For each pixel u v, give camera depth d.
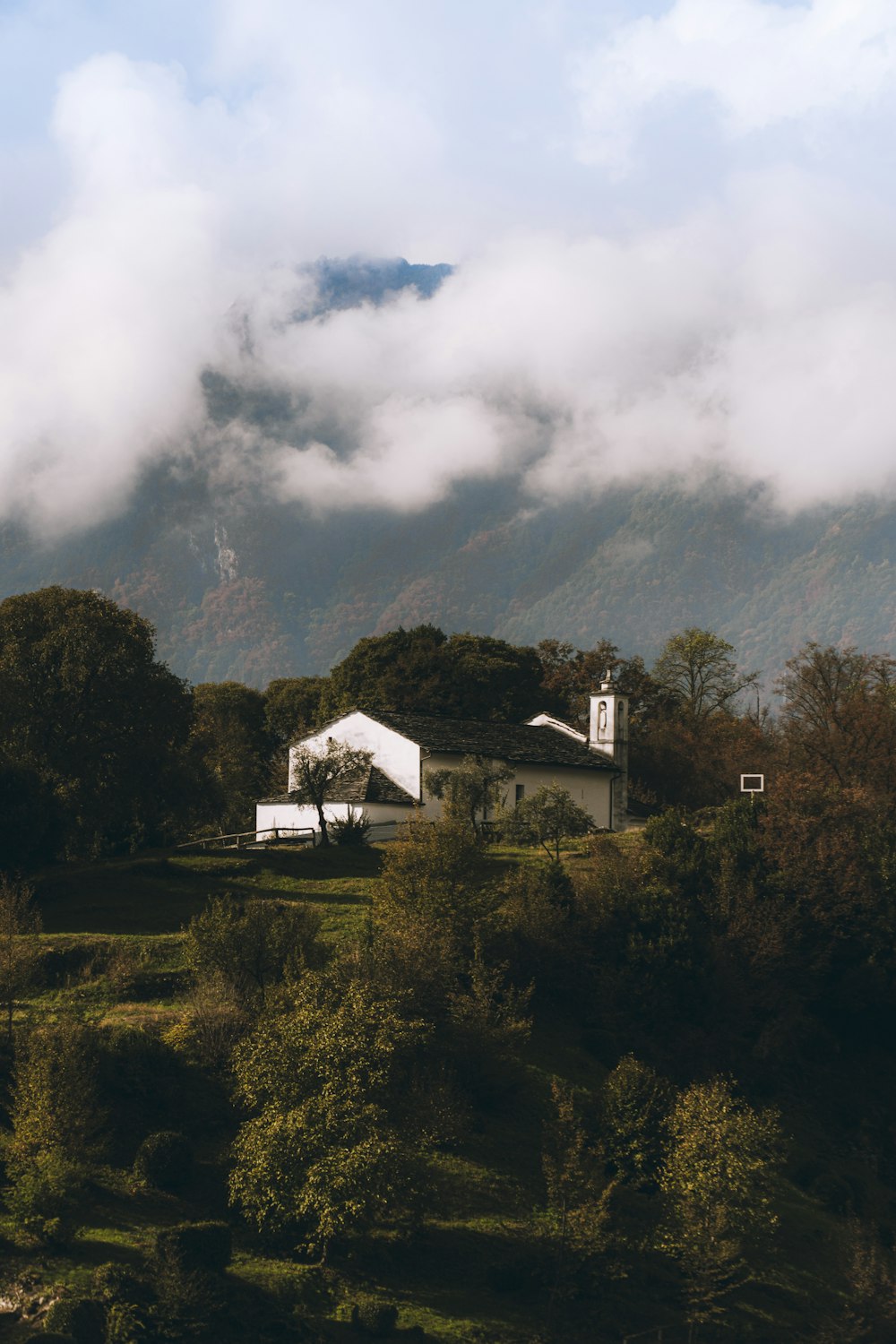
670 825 64.88
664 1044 52.22
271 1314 29.75
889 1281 36.50
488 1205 37.47
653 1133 41.00
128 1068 38.34
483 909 52.12
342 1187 32.41
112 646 67.69
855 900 62.28
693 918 57.16
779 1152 48.22
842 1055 58.44
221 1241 30.92
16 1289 29.03
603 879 59.09
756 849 65.12
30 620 68.56
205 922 45.78
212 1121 37.62
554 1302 33.22
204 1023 40.81
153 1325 27.92
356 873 66.56
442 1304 32.41
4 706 63.44
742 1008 55.16
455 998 44.06
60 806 61.53
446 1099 38.59
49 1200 31.14
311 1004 36.59
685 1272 36.69
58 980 45.75
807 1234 42.56
